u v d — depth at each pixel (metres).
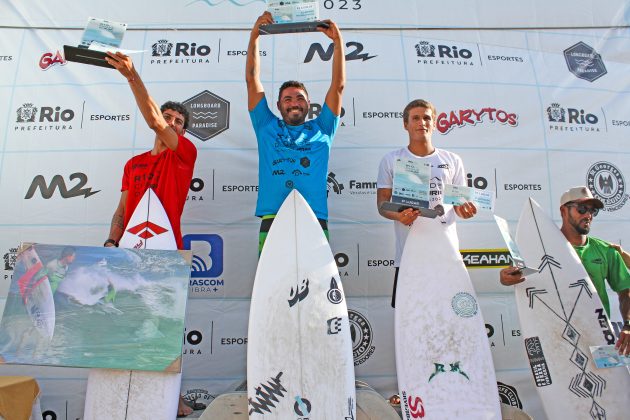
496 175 3.65
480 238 3.53
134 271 2.68
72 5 3.83
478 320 2.77
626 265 3.30
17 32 3.76
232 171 3.57
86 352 2.53
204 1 3.87
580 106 3.80
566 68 3.88
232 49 3.79
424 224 2.99
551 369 2.80
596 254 3.23
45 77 3.68
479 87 3.78
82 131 3.60
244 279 3.42
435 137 3.69
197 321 3.33
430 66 3.80
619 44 3.94
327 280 2.71
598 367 2.77
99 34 2.83
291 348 2.58
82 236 3.45
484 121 3.73
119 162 3.56
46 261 2.68
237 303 3.38
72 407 3.13
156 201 2.95
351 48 3.80
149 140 3.61
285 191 2.94
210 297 3.38
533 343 2.86
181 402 2.92
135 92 2.88
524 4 3.97
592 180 3.69
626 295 3.16
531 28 3.93
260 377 2.53
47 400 3.13
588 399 2.73
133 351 2.54
